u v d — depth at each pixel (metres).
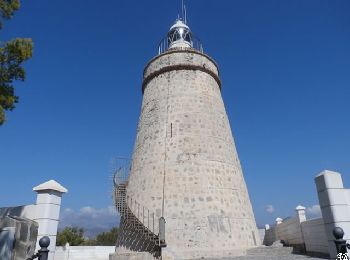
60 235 34.66
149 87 21.81
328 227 9.14
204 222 16.03
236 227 16.66
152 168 18.12
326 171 9.34
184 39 23.83
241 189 18.70
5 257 6.99
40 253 5.37
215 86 21.89
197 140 18.52
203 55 21.67
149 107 20.81
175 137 18.56
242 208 17.73
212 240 15.65
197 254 15.08
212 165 17.94
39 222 9.62
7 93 9.42
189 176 17.27
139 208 17.41
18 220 7.64
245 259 13.41
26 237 7.90
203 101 20.11
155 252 14.75
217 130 19.58
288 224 17.72
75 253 24.05
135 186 18.56
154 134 19.31
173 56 21.20
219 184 17.52
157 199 16.97
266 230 25.28
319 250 12.84
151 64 22.12
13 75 9.56
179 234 15.74
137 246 15.98
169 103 19.91
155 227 16.23
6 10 9.35
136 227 15.80
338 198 9.04
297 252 15.05
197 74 20.94
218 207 16.69
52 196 9.99
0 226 7.44
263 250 15.56
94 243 39.69
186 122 19.05
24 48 9.38
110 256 16.39
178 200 16.59
